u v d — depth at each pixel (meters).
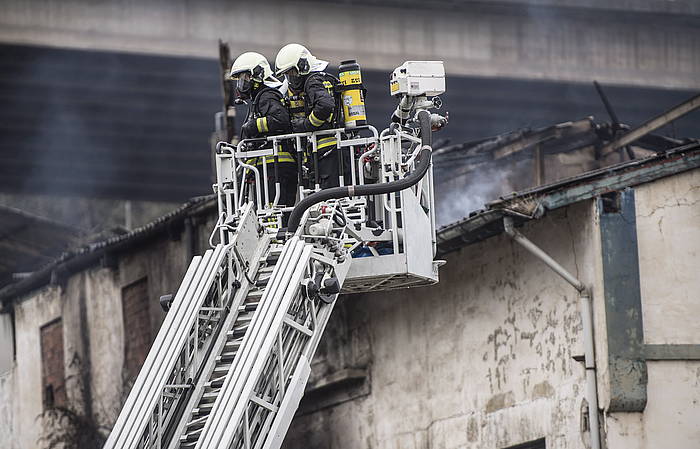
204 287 29.47
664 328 39.25
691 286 39.56
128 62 91.06
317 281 29.70
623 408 38.56
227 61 63.28
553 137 58.00
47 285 71.00
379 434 49.34
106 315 66.00
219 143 32.56
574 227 40.41
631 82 99.81
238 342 29.31
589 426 39.19
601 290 39.12
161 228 60.66
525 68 97.44
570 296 40.62
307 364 28.94
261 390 28.44
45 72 91.94
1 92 94.19
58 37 87.94
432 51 95.56
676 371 39.03
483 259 44.59
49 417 70.50
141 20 89.69
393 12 94.94
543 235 41.66
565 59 98.50
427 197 33.34
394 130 32.22
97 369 66.69
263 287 30.34
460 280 45.72
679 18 99.44
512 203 39.38
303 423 53.34
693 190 40.09
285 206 32.75
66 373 69.19
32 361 72.31
